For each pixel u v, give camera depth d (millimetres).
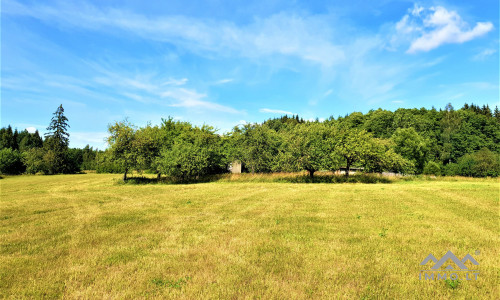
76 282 5914
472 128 69750
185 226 10570
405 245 8055
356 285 5727
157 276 6195
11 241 8844
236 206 14938
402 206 14461
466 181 33344
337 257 7176
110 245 8398
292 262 6867
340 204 15297
